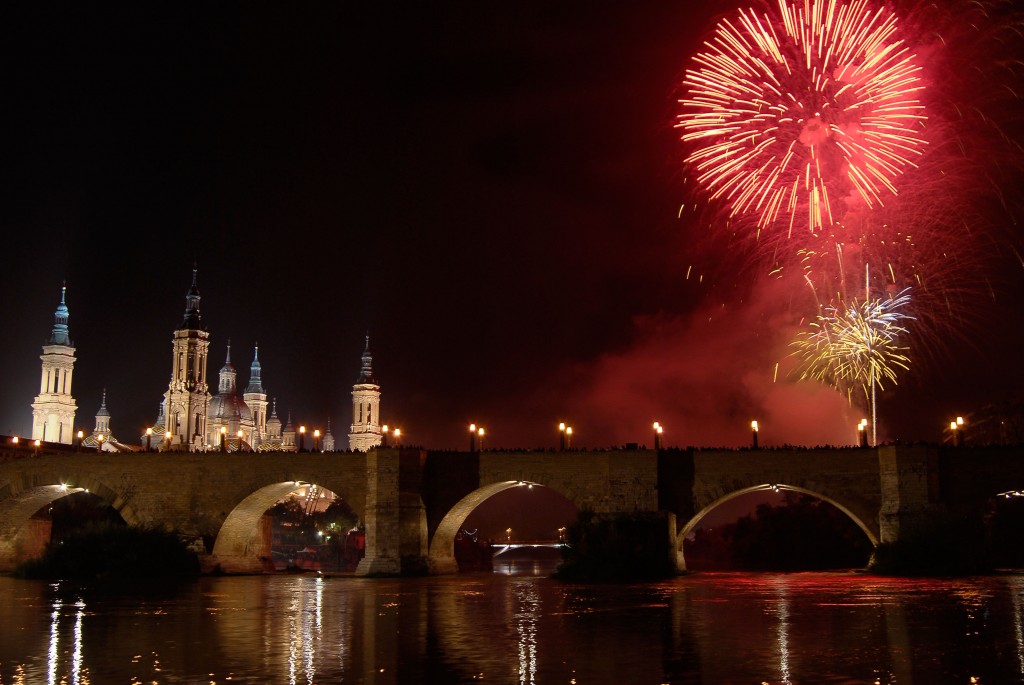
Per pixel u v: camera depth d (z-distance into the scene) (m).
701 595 59.50
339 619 47.06
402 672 31.36
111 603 57.84
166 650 36.62
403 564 83.25
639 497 80.12
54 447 139.38
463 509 88.62
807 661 32.22
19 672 32.00
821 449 79.38
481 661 33.31
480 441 86.75
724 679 29.38
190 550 88.38
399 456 84.25
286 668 32.25
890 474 76.75
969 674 29.72
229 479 89.56
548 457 83.50
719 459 80.81
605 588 67.75
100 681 30.31
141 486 91.31
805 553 113.62
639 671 30.94
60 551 86.88
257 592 66.94
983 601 51.25
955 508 76.25
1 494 95.00
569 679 29.81
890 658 32.62
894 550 74.56
